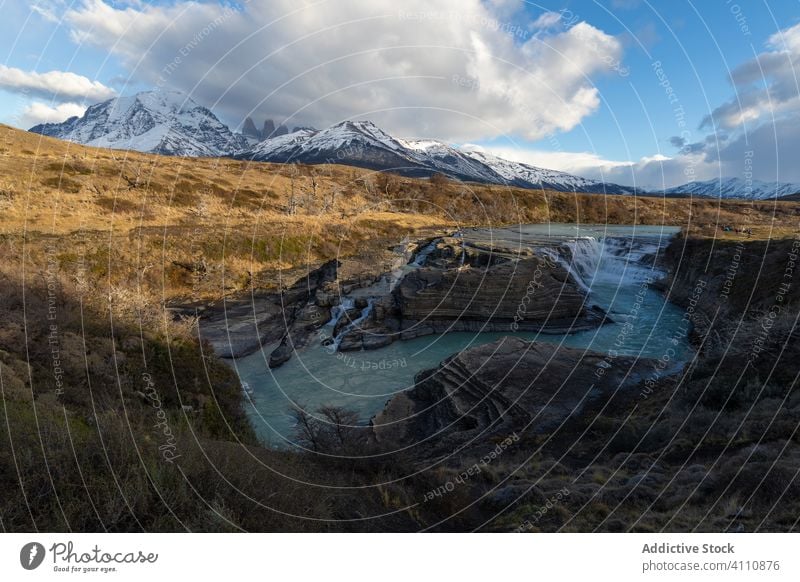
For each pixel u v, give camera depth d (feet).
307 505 21.74
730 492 23.12
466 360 60.59
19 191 112.37
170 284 96.22
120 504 16.31
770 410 34.12
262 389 65.57
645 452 33.73
